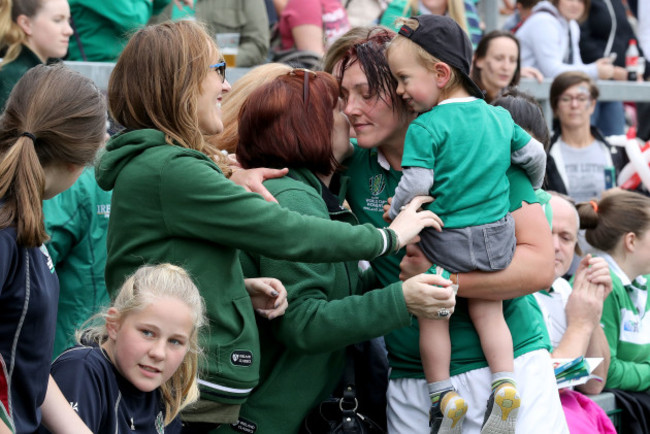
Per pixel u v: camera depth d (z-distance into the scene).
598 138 8.00
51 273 3.08
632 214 5.91
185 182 3.45
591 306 5.19
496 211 3.97
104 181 3.64
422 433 4.16
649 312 5.94
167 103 3.58
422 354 4.05
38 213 2.91
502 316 4.09
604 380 5.44
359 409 4.38
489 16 8.48
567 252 5.50
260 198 3.53
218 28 7.19
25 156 2.93
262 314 3.79
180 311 3.33
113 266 3.66
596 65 8.95
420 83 4.07
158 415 3.48
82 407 3.19
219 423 3.81
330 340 3.76
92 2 6.17
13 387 2.93
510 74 7.30
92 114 3.09
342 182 4.42
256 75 4.76
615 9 9.23
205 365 3.57
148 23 6.84
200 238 3.52
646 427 5.54
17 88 3.08
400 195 3.99
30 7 5.40
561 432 4.14
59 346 4.91
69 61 5.84
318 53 7.38
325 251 3.56
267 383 3.95
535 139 4.45
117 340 3.34
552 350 5.06
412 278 3.79
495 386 3.96
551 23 8.76
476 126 3.99
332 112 4.16
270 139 4.06
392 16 7.97
